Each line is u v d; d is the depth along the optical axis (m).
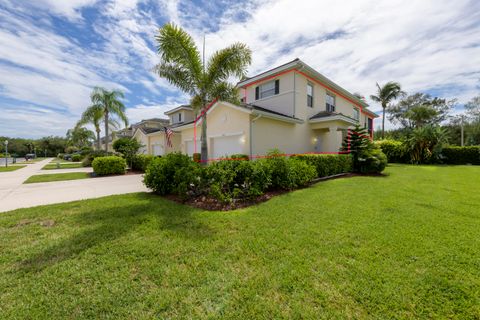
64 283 2.26
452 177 8.94
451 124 31.55
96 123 18.12
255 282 2.23
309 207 4.81
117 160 12.82
